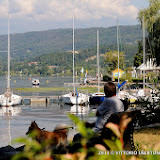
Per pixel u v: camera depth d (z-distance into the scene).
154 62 64.81
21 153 2.36
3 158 7.18
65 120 35.03
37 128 8.62
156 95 18.94
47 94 83.75
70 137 14.67
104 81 149.50
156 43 64.25
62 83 172.62
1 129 27.34
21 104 61.19
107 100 7.98
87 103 59.56
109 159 2.66
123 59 147.50
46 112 46.31
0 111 48.41
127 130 6.60
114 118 6.43
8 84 62.09
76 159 2.54
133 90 76.75
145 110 17.92
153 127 16.25
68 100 59.94
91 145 6.41
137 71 128.88
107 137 6.40
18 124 31.72
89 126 8.05
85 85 128.25
